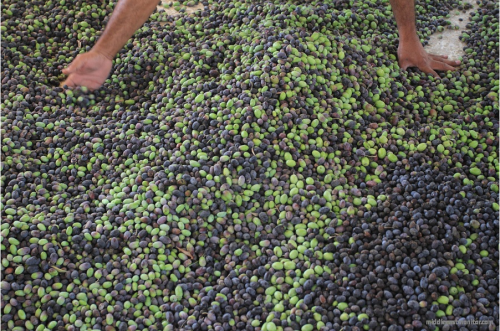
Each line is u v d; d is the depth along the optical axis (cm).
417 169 251
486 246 233
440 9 321
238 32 284
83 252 232
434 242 231
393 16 308
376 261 229
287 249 234
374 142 258
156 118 261
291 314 222
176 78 273
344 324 220
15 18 298
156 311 226
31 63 284
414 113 271
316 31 286
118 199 241
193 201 238
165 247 234
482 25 310
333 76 266
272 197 243
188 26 299
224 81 264
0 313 222
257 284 228
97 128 261
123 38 248
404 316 221
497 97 275
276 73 256
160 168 246
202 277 232
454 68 291
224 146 248
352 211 239
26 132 258
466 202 241
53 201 243
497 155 258
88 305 226
